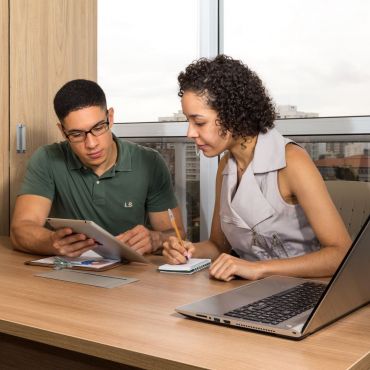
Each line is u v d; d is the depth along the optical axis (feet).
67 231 5.48
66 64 8.79
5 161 8.18
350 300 3.72
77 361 4.34
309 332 3.35
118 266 5.45
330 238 4.91
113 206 6.91
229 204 5.38
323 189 5.05
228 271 4.73
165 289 4.54
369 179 7.78
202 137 5.04
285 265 4.76
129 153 6.97
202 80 4.93
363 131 7.70
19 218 6.55
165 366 3.06
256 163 5.22
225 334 3.41
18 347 4.70
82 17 9.00
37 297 4.33
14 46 8.16
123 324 3.64
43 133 8.56
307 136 8.17
